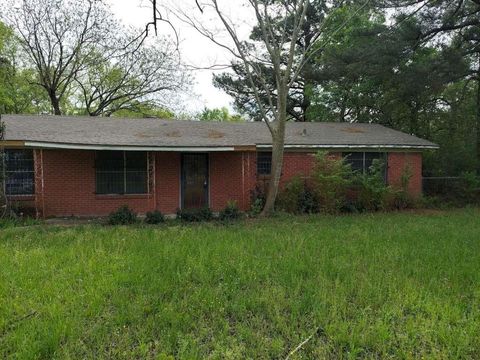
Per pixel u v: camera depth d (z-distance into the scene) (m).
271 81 24.16
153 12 6.95
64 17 23.70
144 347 3.66
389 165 16.09
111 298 4.82
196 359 3.48
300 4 13.49
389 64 17.36
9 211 11.44
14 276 5.55
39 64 24.78
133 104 27.78
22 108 27.61
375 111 23.20
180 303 4.64
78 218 12.77
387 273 5.84
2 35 24.97
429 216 13.02
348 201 14.68
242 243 7.91
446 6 16.56
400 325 4.17
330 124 18.72
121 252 7.11
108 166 13.52
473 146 18.47
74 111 29.22
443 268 6.11
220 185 14.75
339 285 5.22
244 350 3.68
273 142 13.20
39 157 12.65
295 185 14.12
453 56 16.89
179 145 12.77
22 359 3.43
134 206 13.80
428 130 20.66
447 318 4.29
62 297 4.79
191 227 10.52
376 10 17.48
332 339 3.86
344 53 18.80
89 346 3.73
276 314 4.34
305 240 8.31
